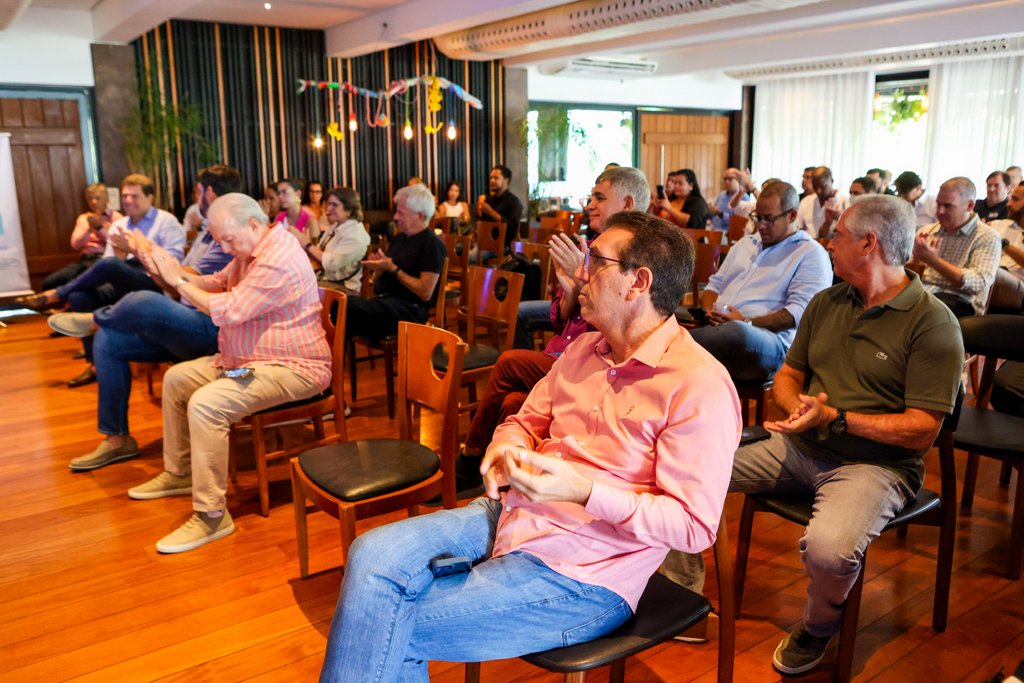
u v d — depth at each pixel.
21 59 6.97
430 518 1.53
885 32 8.14
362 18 7.75
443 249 3.97
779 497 2.09
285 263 2.73
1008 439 2.31
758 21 7.45
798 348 2.21
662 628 1.47
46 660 2.06
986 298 3.64
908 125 10.60
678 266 1.46
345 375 4.64
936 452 3.42
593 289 1.48
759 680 1.96
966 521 2.78
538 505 1.46
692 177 7.00
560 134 10.45
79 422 3.91
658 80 11.31
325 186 8.89
